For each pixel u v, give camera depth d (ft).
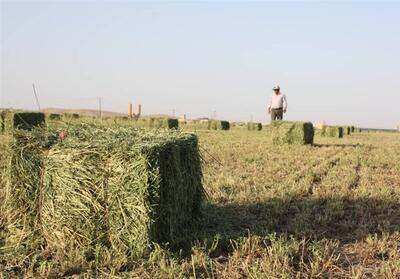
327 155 52.80
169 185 18.34
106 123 23.24
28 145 18.47
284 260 16.94
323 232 21.35
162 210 18.10
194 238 19.36
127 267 16.93
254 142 69.46
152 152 17.39
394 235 20.56
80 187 17.78
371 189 31.07
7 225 19.52
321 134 110.32
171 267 16.21
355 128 175.42
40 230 18.48
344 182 33.91
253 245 18.29
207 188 29.17
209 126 127.13
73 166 17.80
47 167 18.13
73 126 21.38
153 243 17.51
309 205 25.99
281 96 69.62
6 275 15.81
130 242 17.51
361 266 17.29
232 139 75.97
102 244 17.84
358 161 48.52
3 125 65.46
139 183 17.34
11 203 18.63
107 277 15.93
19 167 18.45
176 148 18.89
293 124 66.49
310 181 33.83
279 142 67.15
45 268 16.35
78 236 17.87
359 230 21.33
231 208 25.02
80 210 17.78
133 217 17.46
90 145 17.79
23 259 17.15
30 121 62.49
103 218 17.69
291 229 21.38
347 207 26.63
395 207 26.86
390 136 136.15
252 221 22.49
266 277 15.67
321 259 17.29
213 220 22.27
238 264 17.25
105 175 17.61
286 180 33.73
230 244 19.01
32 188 18.42
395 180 36.81
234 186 30.60
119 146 17.54
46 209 18.20
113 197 17.57
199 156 22.30
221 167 40.01
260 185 31.07
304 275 16.21
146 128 22.70
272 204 25.76
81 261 17.15
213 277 15.74
